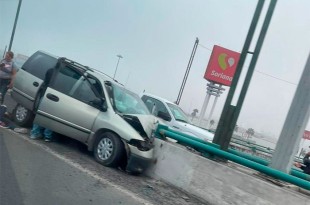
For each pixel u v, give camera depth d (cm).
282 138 765
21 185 551
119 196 618
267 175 745
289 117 764
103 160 802
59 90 866
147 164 816
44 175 623
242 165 773
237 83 866
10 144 775
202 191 739
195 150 844
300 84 762
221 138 865
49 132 888
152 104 1349
